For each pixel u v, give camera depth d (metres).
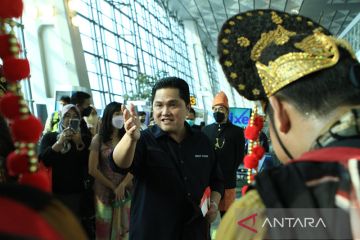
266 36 0.82
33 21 9.92
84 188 2.98
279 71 0.73
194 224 1.80
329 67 0.71
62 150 2.90
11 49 1.01
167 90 1.88
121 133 2.99
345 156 0.62
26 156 0.99
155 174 1.79
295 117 0.73
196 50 24.20
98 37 12.90
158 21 19.20
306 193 0.61
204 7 21.91
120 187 2.97
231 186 3.62
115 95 13.50
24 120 0.99
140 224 1.76
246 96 0.84
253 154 1.24
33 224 0.48
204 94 23.05
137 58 15.55
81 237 0.55
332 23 22.66
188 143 1.90
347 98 0.70
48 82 10.03
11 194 0.52
